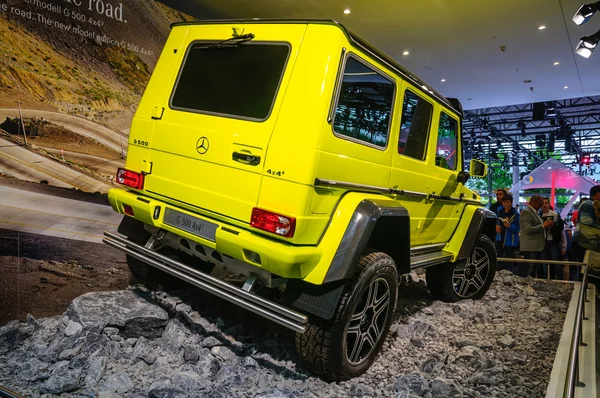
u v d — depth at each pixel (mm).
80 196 4066
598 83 9523
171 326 3062
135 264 3436
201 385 2459
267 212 2432
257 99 2643
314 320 2621
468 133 18312
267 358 2918
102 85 4309
